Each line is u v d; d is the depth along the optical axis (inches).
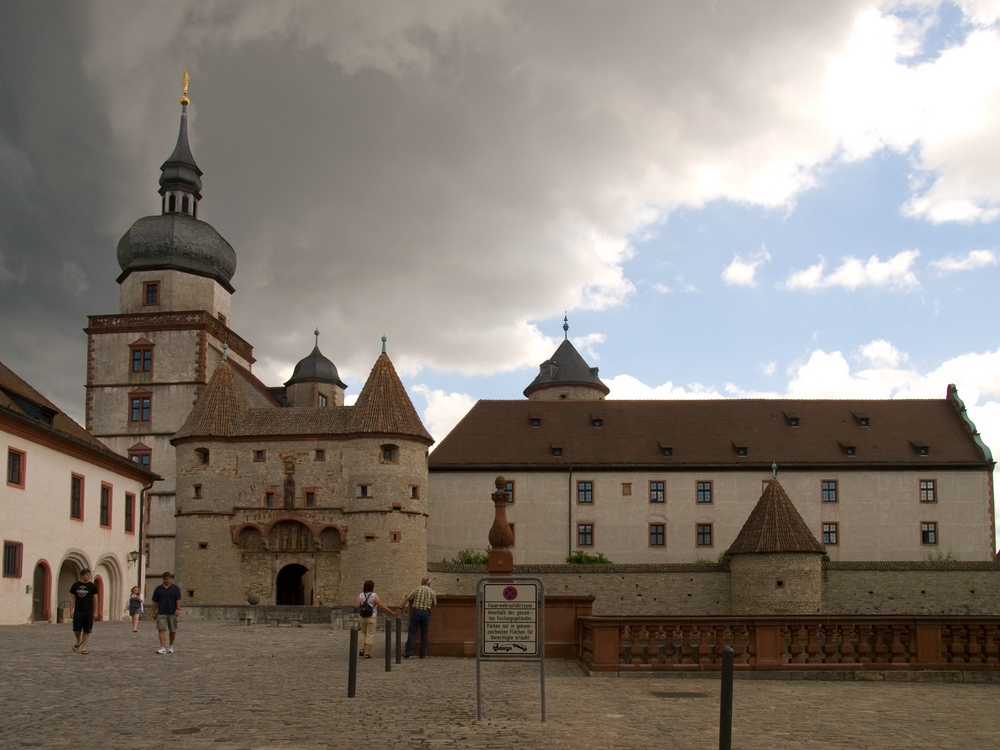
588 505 3110.2
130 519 2177.7
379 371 2812.5
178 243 3186.5
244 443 2780.5
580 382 4227.4
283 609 1908.2
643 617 834.2
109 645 1130.7
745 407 3371.1
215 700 650.2
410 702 646.5
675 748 492.4
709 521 3100.4
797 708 639.1
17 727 538.0
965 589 2465.6
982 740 529.0
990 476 3112.7
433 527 3100.4
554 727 550.0
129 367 3063.5
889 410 3336.6
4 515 1619.1
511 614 585.9
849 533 3095.5
